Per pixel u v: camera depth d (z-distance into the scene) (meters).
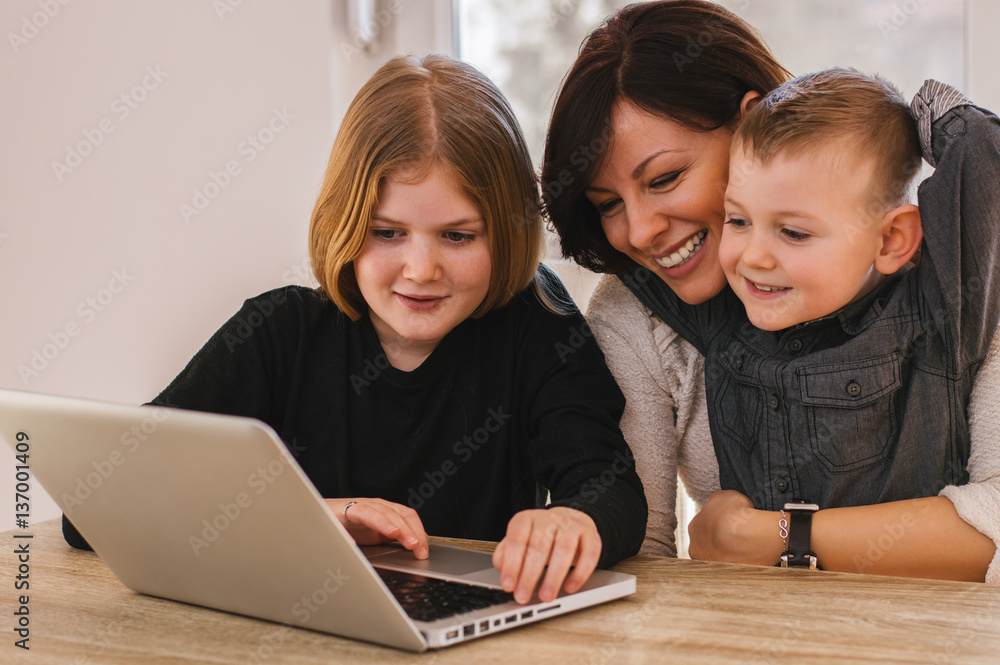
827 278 0.81
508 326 1.02
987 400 0.85
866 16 1.27
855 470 0.89
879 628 0.55
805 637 0.53
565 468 0.86
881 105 0.82
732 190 0.84
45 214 1.70
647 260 0.95
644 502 0.82
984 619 0.56
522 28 1.50
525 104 1.51
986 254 0.81
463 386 1.01
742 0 1.33
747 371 0.93
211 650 0.54
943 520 0.81
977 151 0.80
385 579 0.64
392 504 0.78
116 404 0.53
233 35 1.54
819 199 0.79
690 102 0.87
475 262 0.90
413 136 0.86
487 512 1.00
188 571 0.60
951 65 1.24
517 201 0.92
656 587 0.65
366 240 0.90
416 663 0.51
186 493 0.54
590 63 0.91
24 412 0.58
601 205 0.95
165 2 1.57
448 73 0.93
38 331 1.72
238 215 1.58
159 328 1.65
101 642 0.56
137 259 1.65
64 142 1.66
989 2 1.19
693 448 1.04
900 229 0.83
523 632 0.56
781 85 0.87
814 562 0.83
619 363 1.03
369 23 1.51
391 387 1.00
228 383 0.98
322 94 1.50
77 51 1.64
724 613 0.58
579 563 0.62
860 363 0.86
